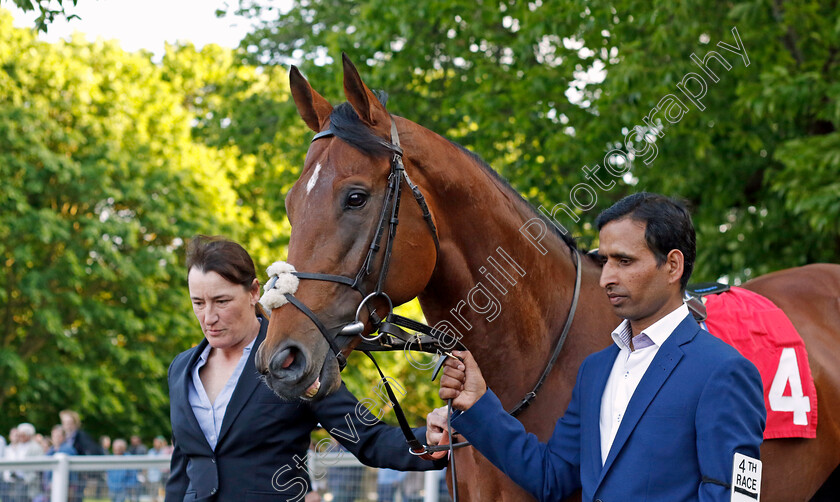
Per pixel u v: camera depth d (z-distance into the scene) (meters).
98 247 14.28
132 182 15.02
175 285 15.82
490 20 8.37
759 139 6.83
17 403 15.03
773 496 2.64
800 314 3.02
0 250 13.83
